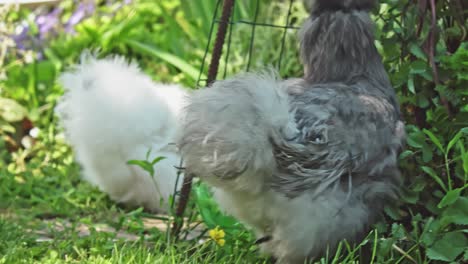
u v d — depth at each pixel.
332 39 3.79
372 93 3.71
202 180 3.60
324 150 3.43
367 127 3.54
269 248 3.91
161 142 5.43
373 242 3.69
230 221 4.43
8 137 7.27
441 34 3.97
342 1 3.82
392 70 4.13
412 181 3.83
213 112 3.34
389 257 3.79
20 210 5.40
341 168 3.46
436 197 3.84
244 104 3.31
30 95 7.78
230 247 4.14
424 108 3.98
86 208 5.54
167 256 3.91
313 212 3.46
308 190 3.43
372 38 3.86
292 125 3.42
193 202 5.24
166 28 8.64
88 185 6.09
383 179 3.59
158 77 7.61
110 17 8.80
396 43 3.96
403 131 3.70
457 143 3.72
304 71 3.97
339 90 3.65
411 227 3.91
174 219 4.45
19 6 8.55
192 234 4.84
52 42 8.38
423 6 3.85
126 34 8.20
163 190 5.44
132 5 8.83
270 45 7.39
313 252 3.58
